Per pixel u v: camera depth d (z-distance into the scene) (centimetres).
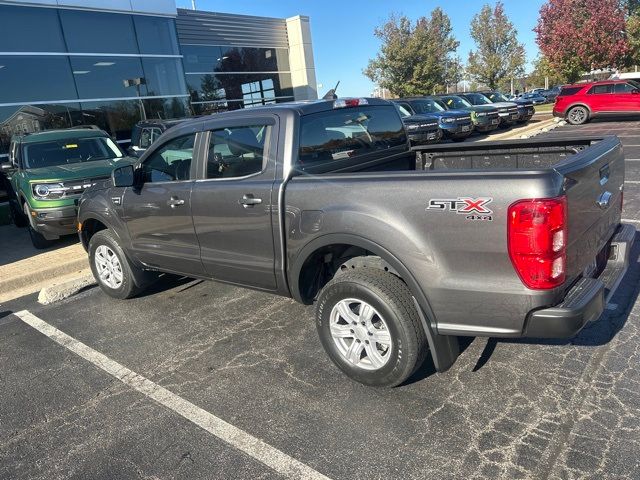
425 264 278
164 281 568
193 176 404
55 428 314
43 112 1297
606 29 2897
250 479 257
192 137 405
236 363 374
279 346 394
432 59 3578
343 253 354
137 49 1494
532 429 275
